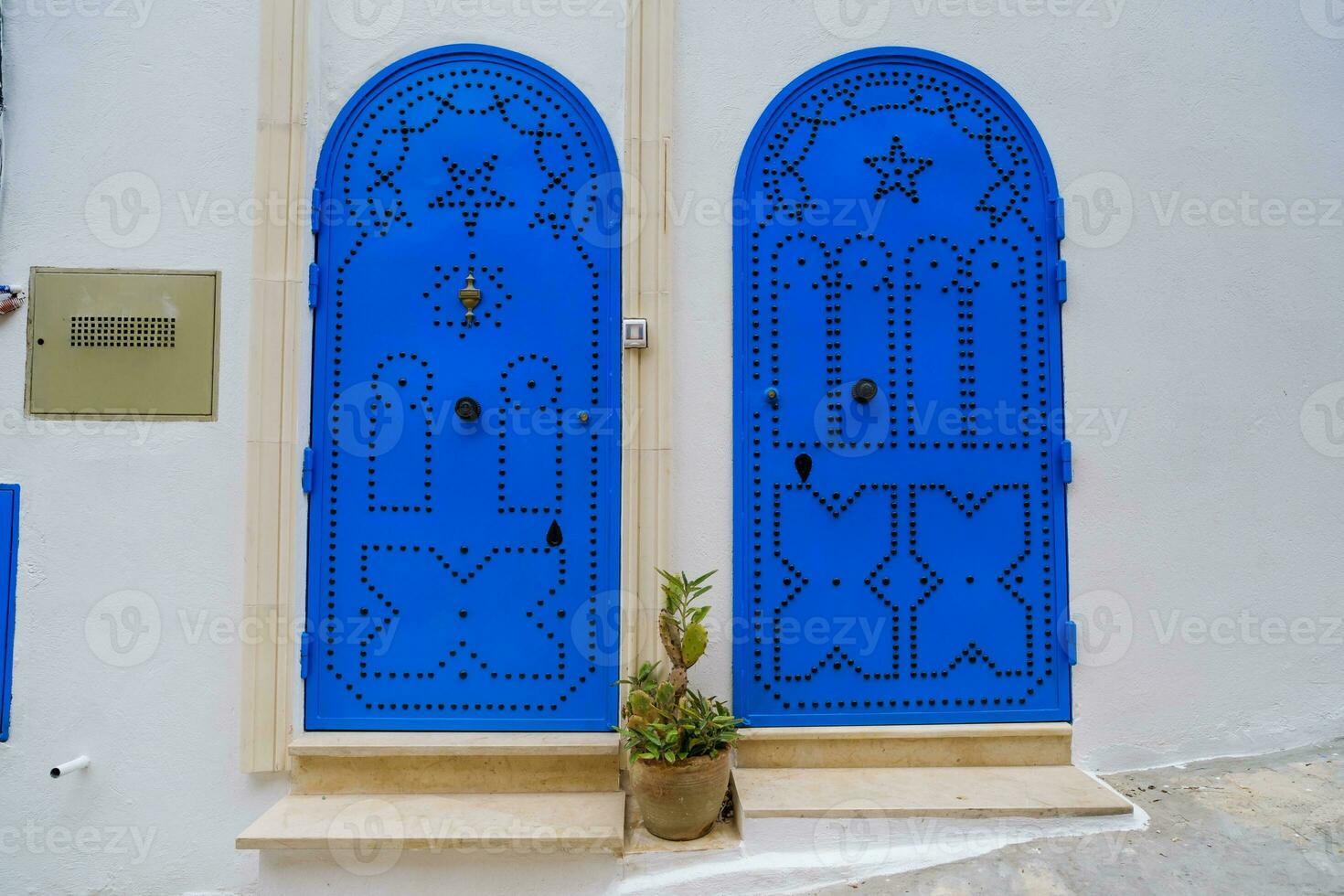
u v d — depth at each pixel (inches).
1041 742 118.8
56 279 116.0
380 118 122.2
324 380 119.0
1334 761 118.0
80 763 111.9
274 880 102.7
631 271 117.6
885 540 120.5
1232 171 125.0
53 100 117.4
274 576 113.7
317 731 116.6
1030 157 124.4
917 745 117.9
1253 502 123.0
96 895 112.1
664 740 97.8
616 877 101.5
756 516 119.3
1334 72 123.3
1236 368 123.8
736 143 122.3
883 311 122.3
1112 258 124.1
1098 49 123.9
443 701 117.6
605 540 119.1
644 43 120.0
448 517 119.2
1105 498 122.0
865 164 123.7
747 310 120.6
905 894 96.8
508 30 123.3
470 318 120.1
